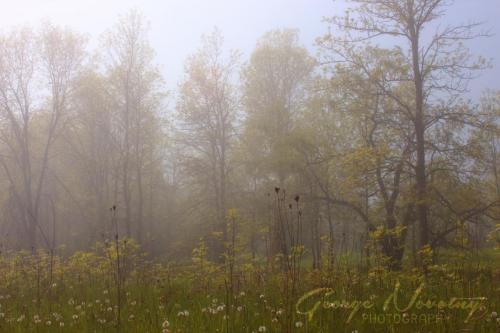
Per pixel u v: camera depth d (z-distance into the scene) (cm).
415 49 1956
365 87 2020
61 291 927
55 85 3138
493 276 807
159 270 1155
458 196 1908
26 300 836
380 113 2030
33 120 3250
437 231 1903
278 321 514
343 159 2002
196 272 1034
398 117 2028
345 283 756
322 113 2472
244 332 503
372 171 1944
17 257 1187
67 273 1145
